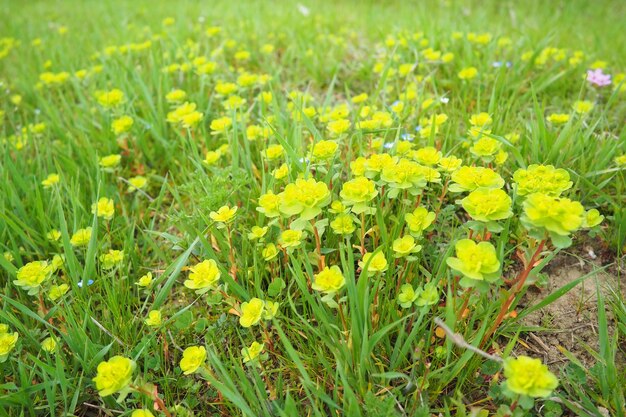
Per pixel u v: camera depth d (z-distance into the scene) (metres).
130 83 0.52
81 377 0.25
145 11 0.85
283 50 0.62
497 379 0.24
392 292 0.27
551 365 0.26
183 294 0.32
